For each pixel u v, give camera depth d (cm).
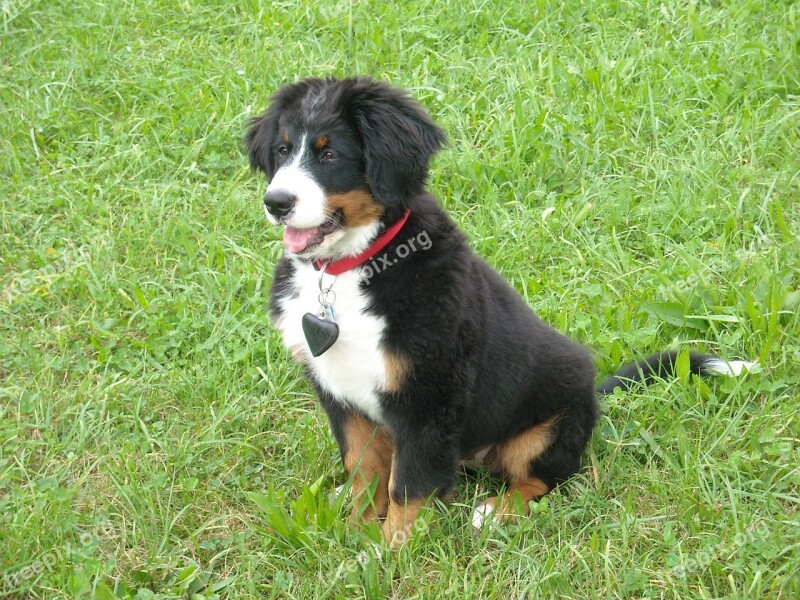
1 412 164
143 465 155
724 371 159
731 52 215
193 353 173
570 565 141
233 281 181
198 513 151
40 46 235
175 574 143
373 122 142
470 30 232
